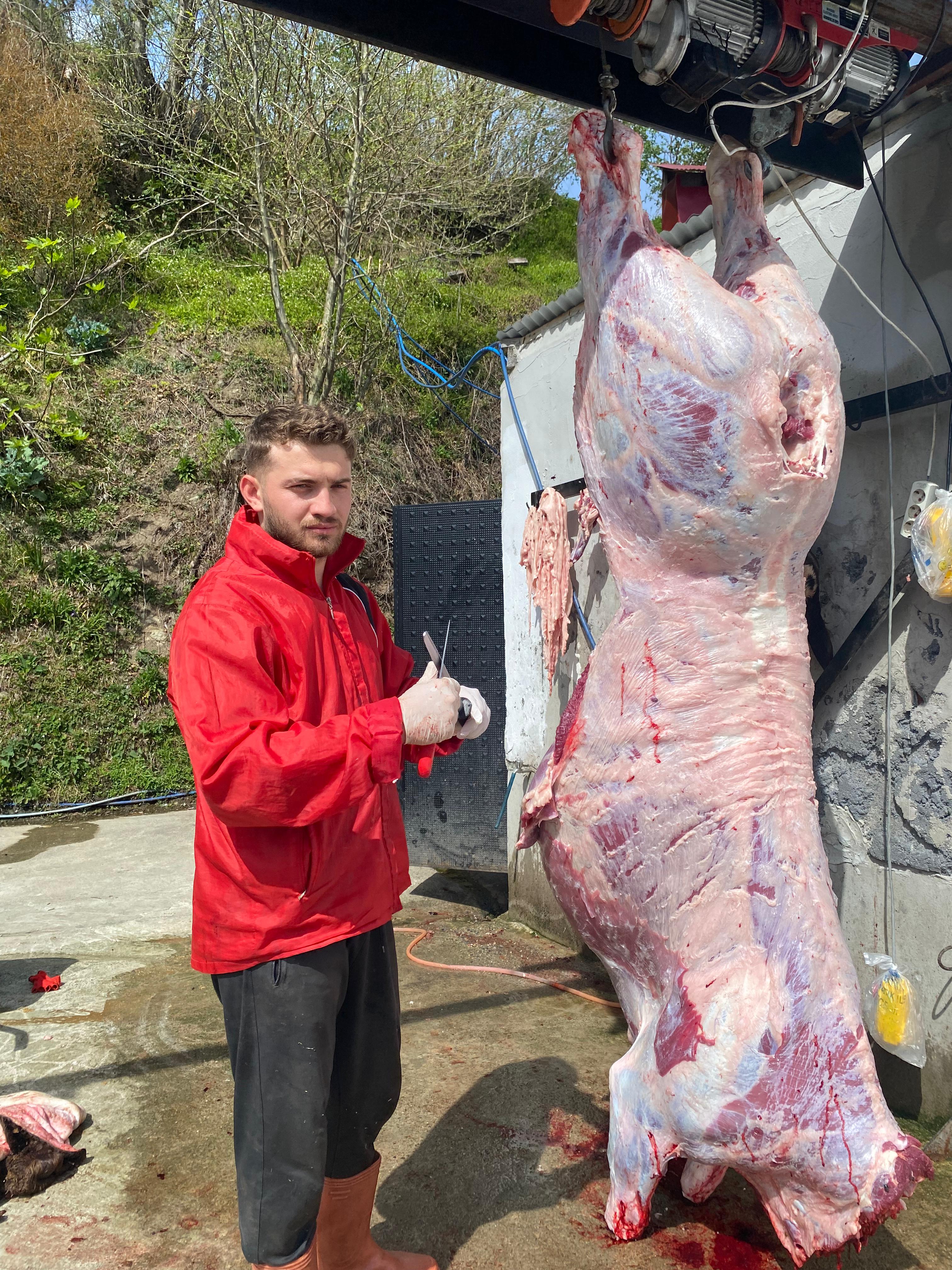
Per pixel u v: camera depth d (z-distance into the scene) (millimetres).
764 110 2311
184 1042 3379
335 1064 1899
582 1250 2242
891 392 2746
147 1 10617
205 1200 2449
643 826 2090
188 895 5285
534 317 4598
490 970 4102
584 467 2277
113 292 10875
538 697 4688
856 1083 1883
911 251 2721
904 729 2777
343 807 1588
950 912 2652
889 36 2189
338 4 2104
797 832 2035
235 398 9781
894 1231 2305
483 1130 2777
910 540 2557
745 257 2309
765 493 1987
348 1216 1987
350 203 9414
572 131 2250
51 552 8188
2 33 11422
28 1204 2436
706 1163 2010
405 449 10641
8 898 5285
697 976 2002
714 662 2080
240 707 1611
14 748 7453
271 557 1747
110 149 12086
